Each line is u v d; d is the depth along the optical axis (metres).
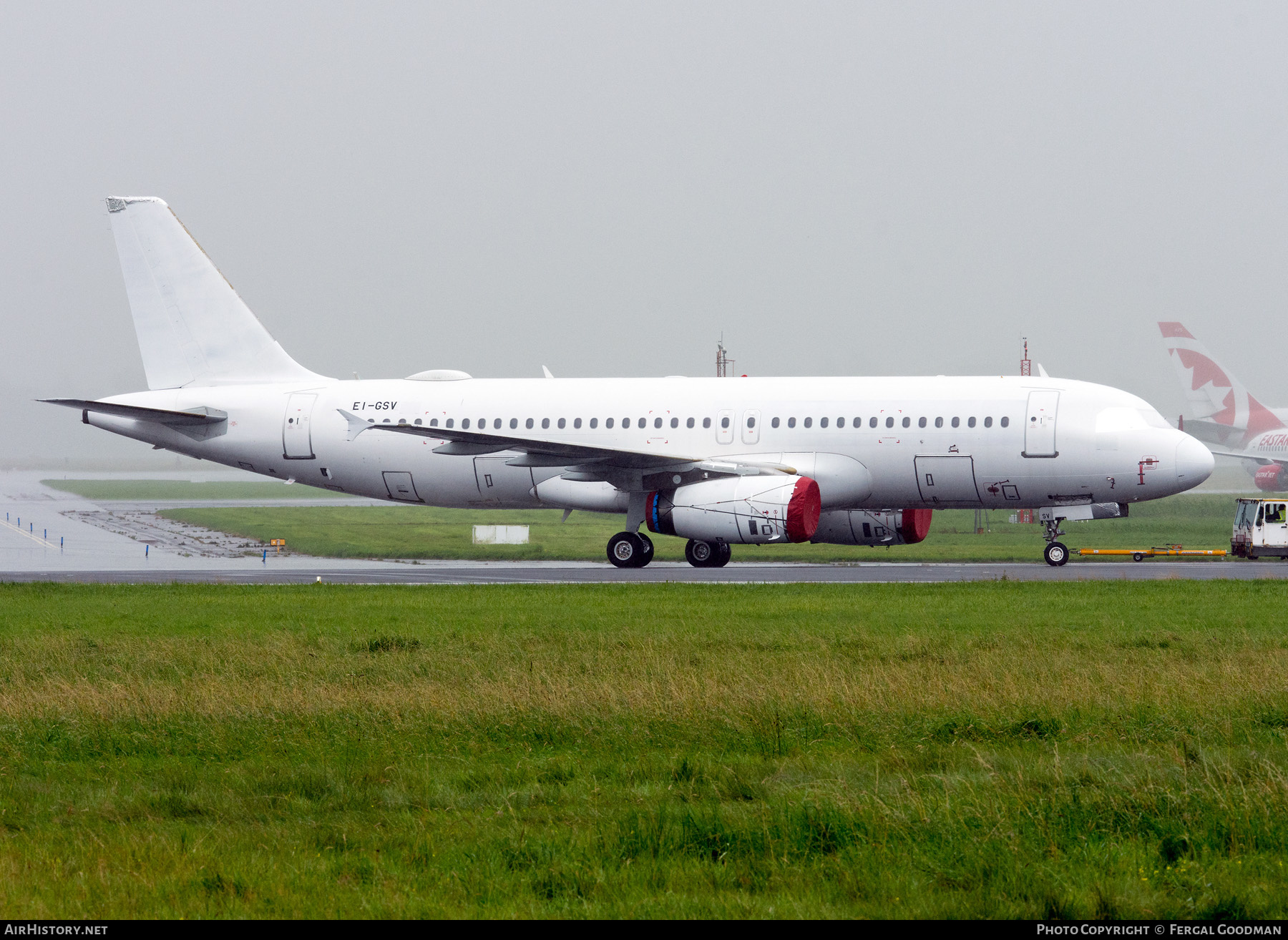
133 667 64.62
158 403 156.62
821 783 40.22
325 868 32.78
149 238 159.25
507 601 97.38
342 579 128.12
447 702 53.41
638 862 33.22
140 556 182.25
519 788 41.28
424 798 39.97
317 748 47.31
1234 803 36.34
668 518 134.25
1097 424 132.00
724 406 141.12
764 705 51.84
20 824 37.78
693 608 90.31
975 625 78.50
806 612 86.75
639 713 51.16
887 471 136.75
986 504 138.00
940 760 44.00
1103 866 32.50
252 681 60.00
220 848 34.66
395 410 150.25
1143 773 40.56
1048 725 48.97
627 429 143.00
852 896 31.02
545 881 31.66
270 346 158.62
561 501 145.88
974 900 30.33
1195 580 109.62
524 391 149.00
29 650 70.56
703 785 41.16
